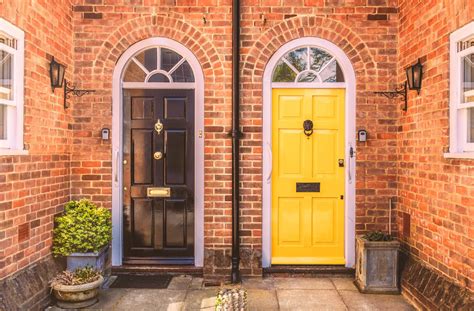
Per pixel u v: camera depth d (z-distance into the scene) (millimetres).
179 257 5273
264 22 5086
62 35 4781
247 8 5102
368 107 5098
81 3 5094
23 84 3922
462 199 3637
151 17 5094
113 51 5109
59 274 4363
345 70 5117
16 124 3861
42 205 4332
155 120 5238
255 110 5098
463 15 3641
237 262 4992
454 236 3766
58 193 4730
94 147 5113
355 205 5113
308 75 5199
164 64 5238
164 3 5094
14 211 3797
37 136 4219
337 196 5219
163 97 5234
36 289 3988
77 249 4562
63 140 4852
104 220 4703
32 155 4121
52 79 4477
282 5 5094
